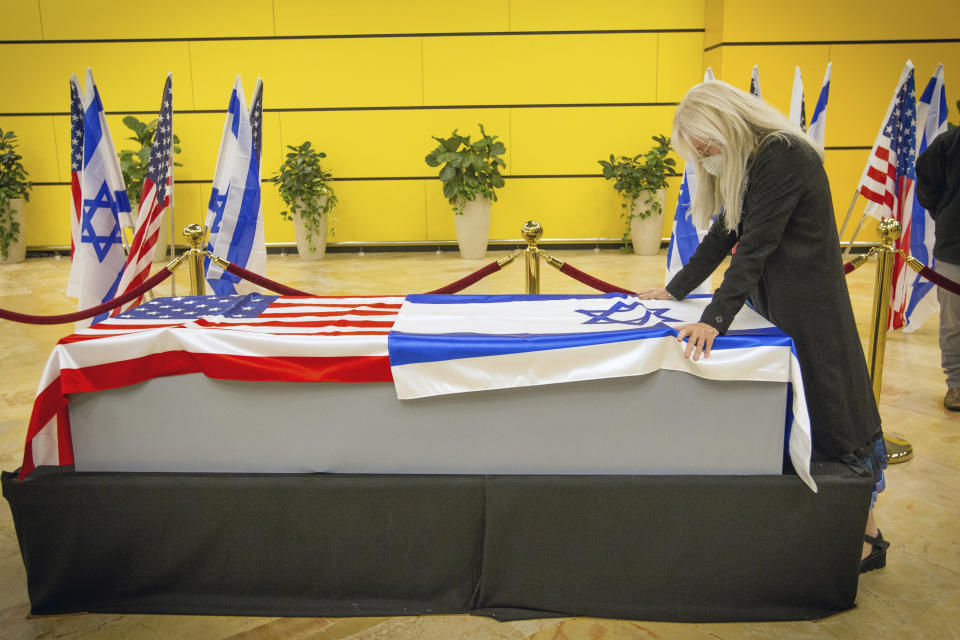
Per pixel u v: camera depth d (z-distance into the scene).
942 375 3.98
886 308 2.88
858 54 7.82
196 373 1.87
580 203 8.66
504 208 8.67
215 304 2.35
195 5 8.07
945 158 3.17
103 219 3.33
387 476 1.89
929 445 3.04
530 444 1.88
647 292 2.31
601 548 1.89
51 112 8.27
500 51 8.27
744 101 1.79
